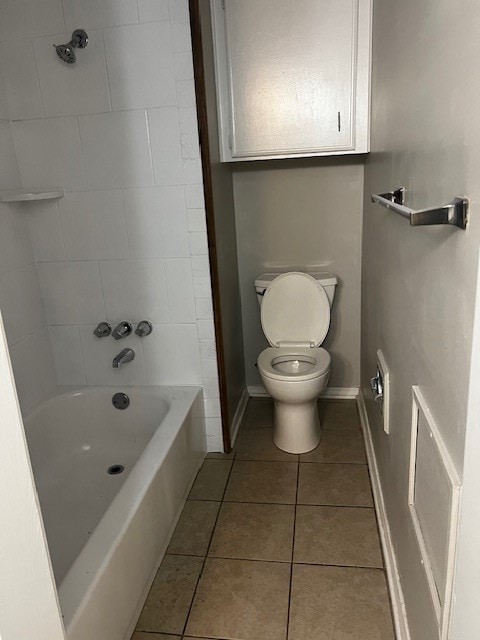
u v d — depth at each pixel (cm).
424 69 107
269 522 195
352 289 276
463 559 74
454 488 82
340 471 225
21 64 202
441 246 95
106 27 194
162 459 181
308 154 230
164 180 210
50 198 212
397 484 153
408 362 131
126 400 235
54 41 199
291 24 215
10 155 210
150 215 215
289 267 278
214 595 162
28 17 197
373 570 169
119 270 225
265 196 268
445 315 92
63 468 228
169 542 187
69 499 207
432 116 100
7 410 80
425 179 107
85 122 207
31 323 225
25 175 216
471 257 76
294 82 222
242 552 180
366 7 210
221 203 234
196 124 201
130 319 232
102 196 216
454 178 84
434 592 101
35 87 205
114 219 218
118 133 206
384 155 171
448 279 90
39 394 230
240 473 227
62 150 211
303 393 224
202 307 225
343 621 151
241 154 234
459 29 81
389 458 170
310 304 254
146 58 196
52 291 232
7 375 80
